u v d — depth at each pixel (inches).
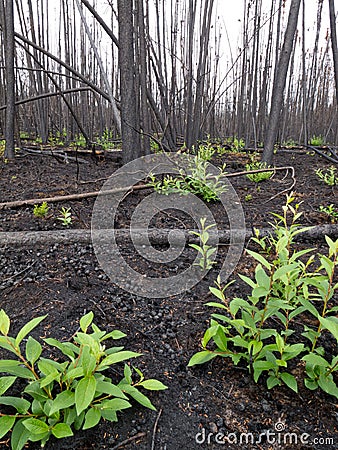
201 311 70.7
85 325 46.9
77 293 74.1
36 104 293.3
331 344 61.0
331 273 54.2
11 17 173.0
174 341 62.6
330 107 486.3
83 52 354.6
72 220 111.5
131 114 153.6
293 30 177.9
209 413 49.3
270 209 133.3
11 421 39.9
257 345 49.7
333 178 165.2
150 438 45.3
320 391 52.5
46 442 43.4
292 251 96.6
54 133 388.2
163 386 46.6
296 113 547.8
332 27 189.2
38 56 313.9
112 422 46.6
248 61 311.1
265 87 338.0
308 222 120.0
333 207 134.5
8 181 154.1
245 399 51.4
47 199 124.6
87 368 40.7
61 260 87.6
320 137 435.2
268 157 198.1
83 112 366.0
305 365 55.0
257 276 53.6
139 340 62.2
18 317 66.0
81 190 143.7
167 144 210.5
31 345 46.0
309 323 66.6
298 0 172.1
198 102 221.0
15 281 78.2
